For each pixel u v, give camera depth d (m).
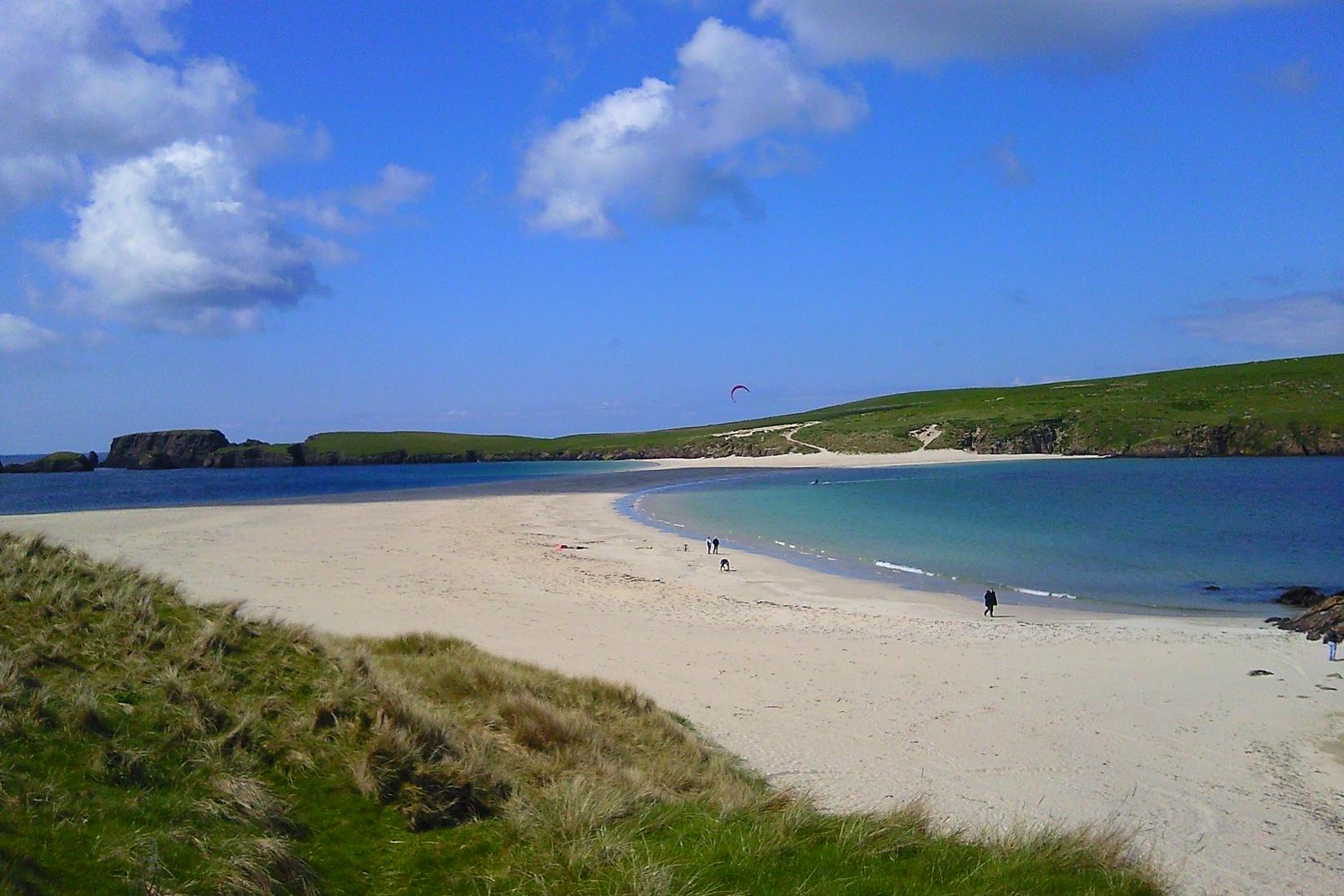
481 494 78.50
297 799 6.99
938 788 11.35
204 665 8.94
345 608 22.81
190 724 7.40
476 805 7.59
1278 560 35.84
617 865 6.59
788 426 166.25
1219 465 103.38
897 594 28.12
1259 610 25.92
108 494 90.25
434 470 157.00
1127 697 15.92
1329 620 21.80
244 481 120.56
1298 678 17.42
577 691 12.88
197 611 10.87
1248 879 9.08
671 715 13.75
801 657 18.78
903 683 16.72
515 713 10.59
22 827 5.36
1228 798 11.32
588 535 44.69
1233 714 14.98
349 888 6.07
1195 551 38.62
